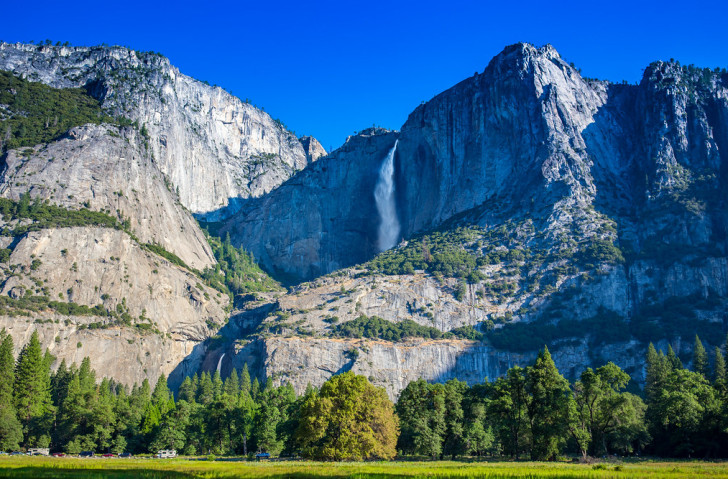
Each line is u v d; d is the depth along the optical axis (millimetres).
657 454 131375
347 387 121750
